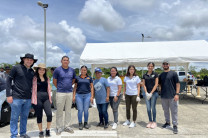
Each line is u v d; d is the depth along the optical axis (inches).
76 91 167.3
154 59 299.4
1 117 174.9
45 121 196.2
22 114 141.3
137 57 303.1
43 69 141.1
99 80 167.9
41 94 141.9
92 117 215.9
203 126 174.1
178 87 157.1
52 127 174.6
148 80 169.2
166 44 380.5
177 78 157.2
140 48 358.9
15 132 135.8
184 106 282.4
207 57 291.4
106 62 305.9
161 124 183.0
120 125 179.3
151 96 170.2
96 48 373.1
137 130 162.7
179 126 174.4
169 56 298.5
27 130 165.0
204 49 326.6
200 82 326.6
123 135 149.3
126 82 175.3
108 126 175.2
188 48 338.3
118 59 304.7
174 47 351.3
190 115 221.3
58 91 154.3
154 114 172.2
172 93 157.9
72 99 169.0
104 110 168.1
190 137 143.9
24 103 138.5
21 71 134.3
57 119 155.3
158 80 168.7
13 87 135.2
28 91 137.5
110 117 214.4
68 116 159.6
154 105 170.7
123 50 350.0
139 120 200.7
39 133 144.8
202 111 244.4
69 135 148.7
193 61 294.0
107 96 166.4
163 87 163.6
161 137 144.4
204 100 343.0
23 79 134.7
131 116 218.8
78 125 180.5
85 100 166.4
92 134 151.0
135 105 172.6
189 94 432.8
